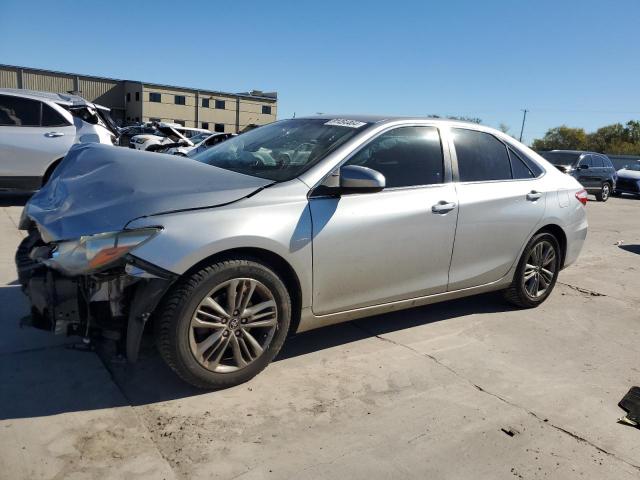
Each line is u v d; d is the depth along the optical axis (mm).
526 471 2654
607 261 7781
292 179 3359
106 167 3387
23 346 3518
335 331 4211
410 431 2914
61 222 2949
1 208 8258
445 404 3223
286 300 3238
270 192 3219
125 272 2768
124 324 2932
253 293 3143
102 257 2729
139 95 66812
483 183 4352
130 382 3182
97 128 8859
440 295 4160
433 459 2689
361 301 3650
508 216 4449
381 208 3613
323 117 4184
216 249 2902
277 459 2592
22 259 3289
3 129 8180
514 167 4699
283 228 3150
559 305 5301
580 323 4812
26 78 60938
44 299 2887
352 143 3629
